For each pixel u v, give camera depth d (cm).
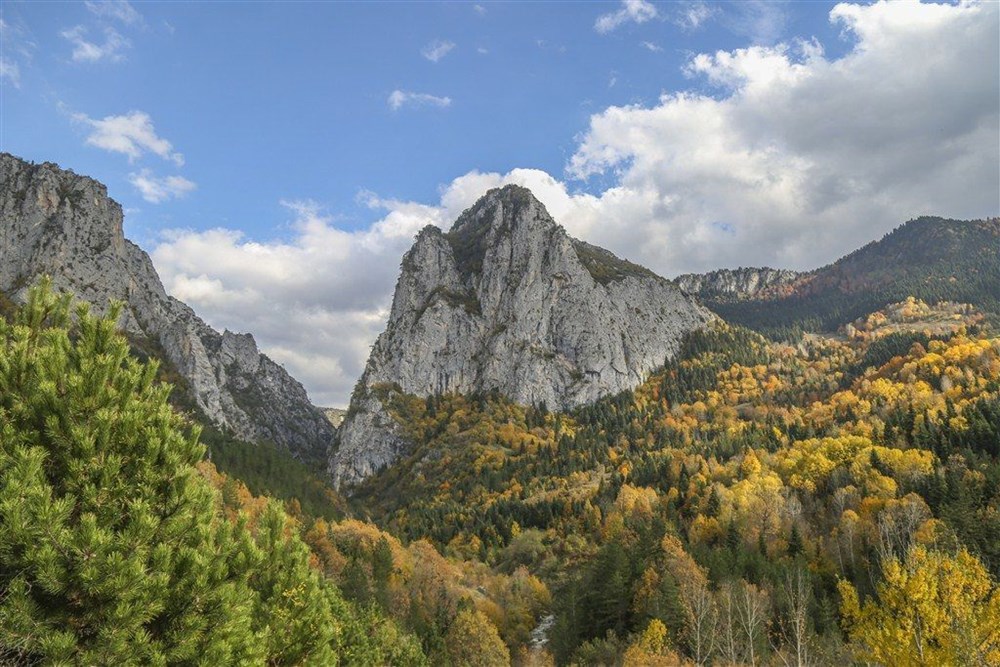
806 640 5447
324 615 1888
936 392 19612
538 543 14062
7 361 1433
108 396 1431
